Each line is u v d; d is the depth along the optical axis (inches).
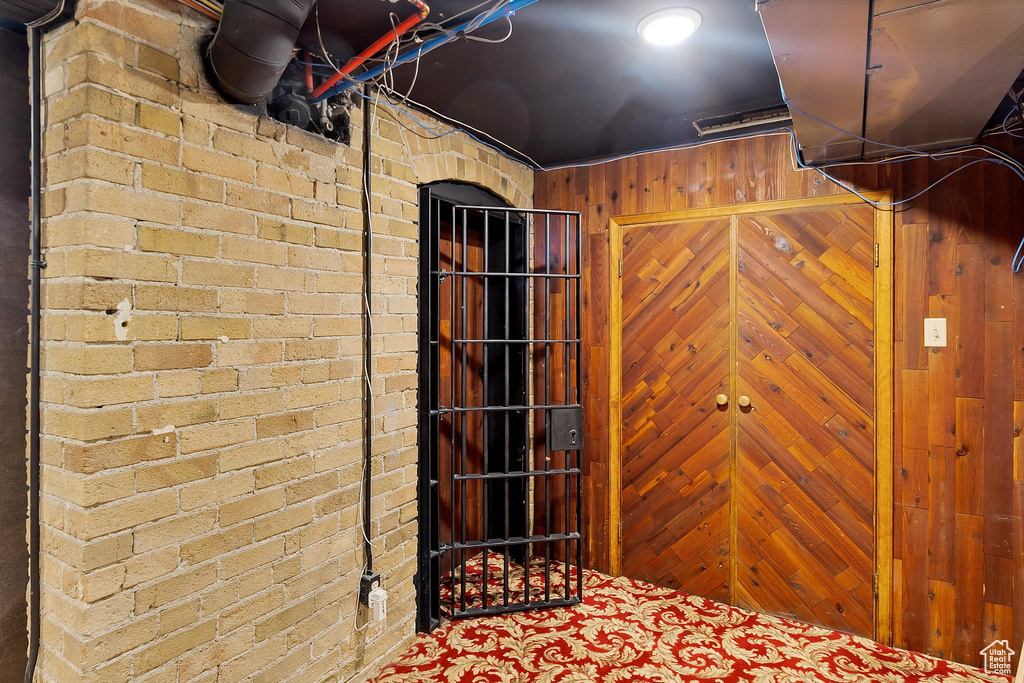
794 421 99.9
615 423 117.0
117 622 53.1
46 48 54.1
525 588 102.7
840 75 63.9
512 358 121.0
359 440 80.9
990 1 48.4
